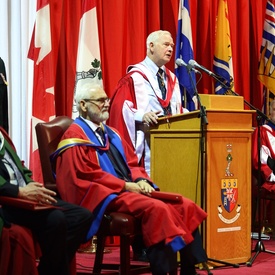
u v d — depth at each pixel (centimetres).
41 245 364
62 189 416
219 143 479
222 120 479
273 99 718
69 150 422
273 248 584
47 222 359
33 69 582
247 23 734
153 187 449
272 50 712
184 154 482
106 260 527
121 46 635
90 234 402
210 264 479
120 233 394
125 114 528
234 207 489
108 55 633
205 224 475
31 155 557
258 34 749
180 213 421
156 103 549
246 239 500
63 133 448
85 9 590
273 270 478
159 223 395
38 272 368
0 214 346
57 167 424
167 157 492
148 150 523
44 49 568
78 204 410
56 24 608
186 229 411
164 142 494
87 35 587
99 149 439
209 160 472
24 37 596
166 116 494
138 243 485
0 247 338
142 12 652
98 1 630
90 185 409
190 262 416
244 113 492
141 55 650
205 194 472
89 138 438
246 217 498
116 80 633
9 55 594
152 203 400
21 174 394
